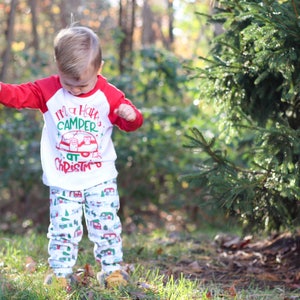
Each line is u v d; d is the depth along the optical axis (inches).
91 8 470.3
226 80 164.7
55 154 131.3
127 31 413.4
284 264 184.2
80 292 128.7
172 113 335.0
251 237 220.4
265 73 150.3
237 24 167.3
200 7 517.0
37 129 345.1
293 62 149.4
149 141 335.6
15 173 345.4
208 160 161.6
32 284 133.5
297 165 152.7
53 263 133.0
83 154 129.9
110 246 134.6
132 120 126.5
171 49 523.2
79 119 129.3
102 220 132.3
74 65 120.7
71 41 122.1
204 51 531.2
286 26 141.8
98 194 132.0
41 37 564.1
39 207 406.3
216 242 224.5
